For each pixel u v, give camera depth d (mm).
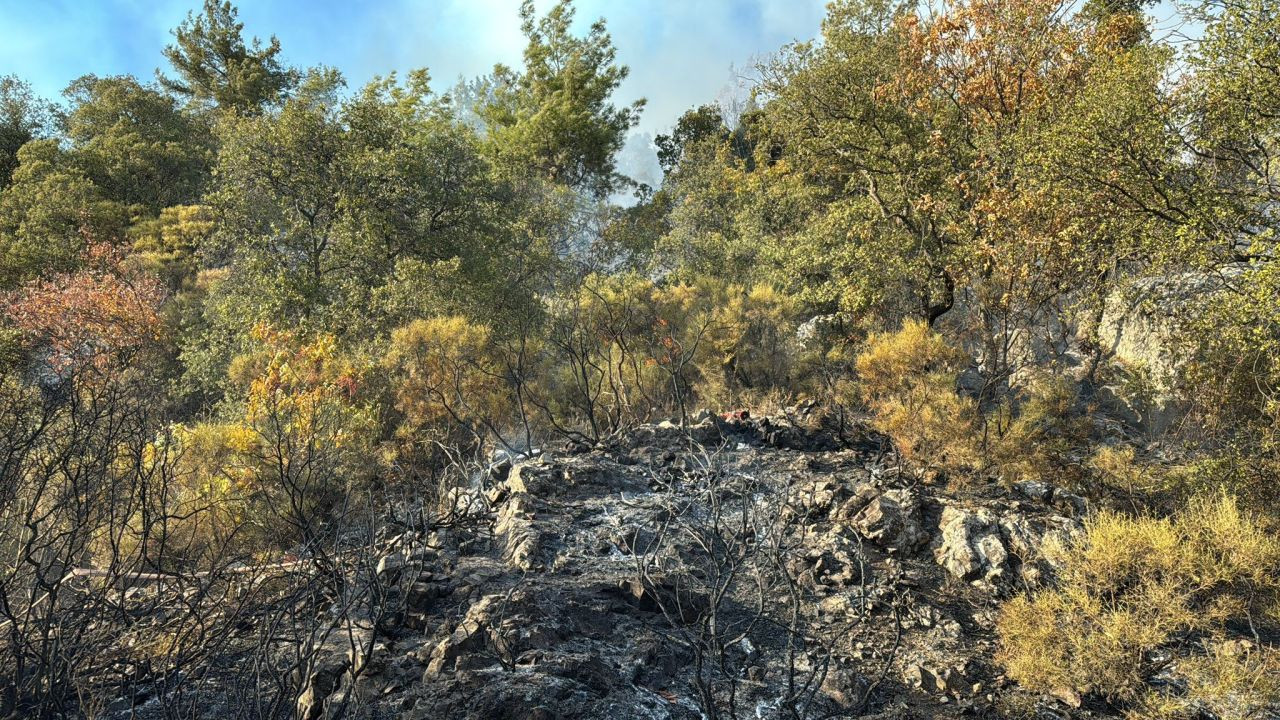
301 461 6090
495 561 4512
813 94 13477
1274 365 7145
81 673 2938
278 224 15477
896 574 4738
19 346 11219
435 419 8664
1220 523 4129
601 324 11883
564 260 22141
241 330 14133
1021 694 3680
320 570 4043
